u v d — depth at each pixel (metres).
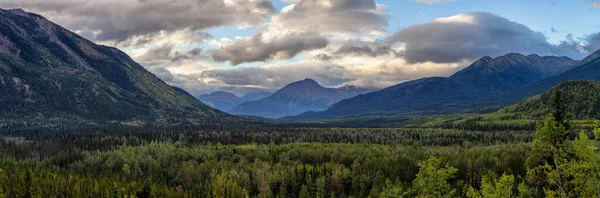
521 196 53.84
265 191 171.75
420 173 60.47
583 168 46.06
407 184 165.25
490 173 158.88
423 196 58.81
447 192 61.50
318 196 165.62
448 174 58.75
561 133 48.28
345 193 176.25
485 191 53.91
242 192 166.88
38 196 160.62
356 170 187.50
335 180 179.00
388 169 182.38
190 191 172.88
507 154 188.38
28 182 174.62
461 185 149.88
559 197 49.31
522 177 153.75
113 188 166.62
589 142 46.28
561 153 48.16
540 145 49.97
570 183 49.06
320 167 199.62
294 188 181.88
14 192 170.00
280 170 192.50
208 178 196.25
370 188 174.88
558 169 48.06
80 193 168.12
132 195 160.25
